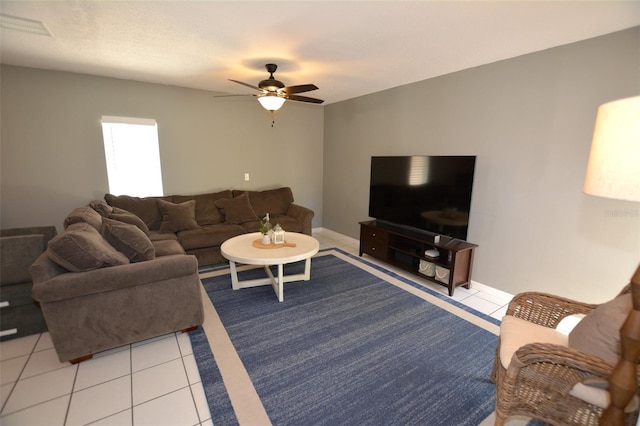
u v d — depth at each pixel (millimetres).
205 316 2496
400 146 3859
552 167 2463
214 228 3746
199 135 4234
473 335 2264
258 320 2443
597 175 1037
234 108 4477
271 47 2484
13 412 1526
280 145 4988
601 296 2287
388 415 1538
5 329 2104
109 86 3541
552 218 2502
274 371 1846
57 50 2607
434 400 1642
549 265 2561
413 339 2203
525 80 2570
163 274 2029
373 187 3984
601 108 1036
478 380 1797
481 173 2973
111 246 2166
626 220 2121
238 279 3283
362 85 3756
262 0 1745
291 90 2822
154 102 3842
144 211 3594
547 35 2164
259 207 4539
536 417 1288
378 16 1920
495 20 1949
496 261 2932
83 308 1842
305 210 4453
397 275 3463
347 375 1820
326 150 5332
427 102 3447
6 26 2123
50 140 3320
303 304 2727
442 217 3146
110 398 1623
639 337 948
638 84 2012
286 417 1515
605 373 1056
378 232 3758
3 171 3150
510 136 2713
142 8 1854
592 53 2186
